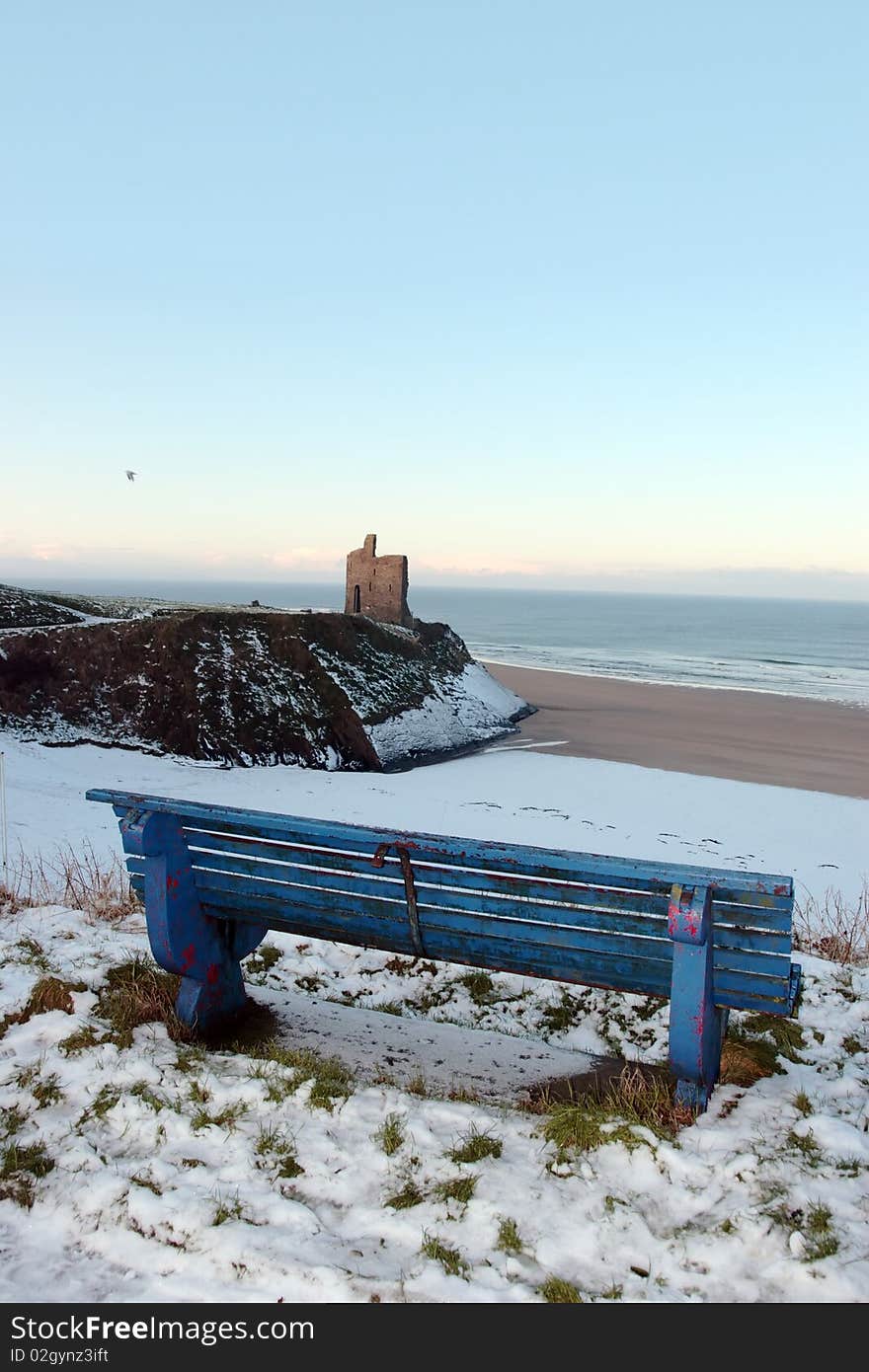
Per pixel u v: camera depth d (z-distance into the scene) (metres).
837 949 6.24
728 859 15.20
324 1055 4.09
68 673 22.89
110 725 22.39
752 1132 3.33
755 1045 4.08
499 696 33.97
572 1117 3.34
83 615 30.08
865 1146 3.24
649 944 3.56
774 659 66.50
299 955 5.30
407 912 3.92
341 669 26.20
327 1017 4.51
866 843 16.50
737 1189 3.02
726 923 3.49
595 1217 2.93
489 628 104.56
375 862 3.85
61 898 6.86
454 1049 4.21
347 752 24.36
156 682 23.08
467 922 3.83
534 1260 2.76
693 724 31.28
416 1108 3.52
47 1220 2.98
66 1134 3.39
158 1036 4.12
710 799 19.88
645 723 31.81
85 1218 2.97
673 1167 3.12
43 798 14.98
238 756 22.67
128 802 4.16
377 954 5.33
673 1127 3.42
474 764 24.34
